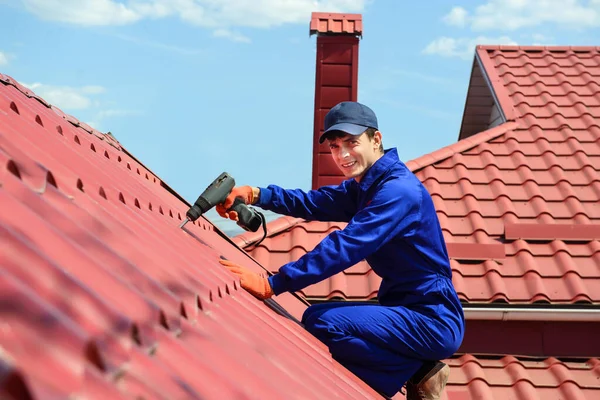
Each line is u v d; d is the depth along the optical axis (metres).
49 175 1.90
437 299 3.35
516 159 8.52
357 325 3.29
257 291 3.11
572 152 8.66
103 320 1.37
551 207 7.75
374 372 3.35
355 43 9.23
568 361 6.75
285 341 2.70
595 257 7.05
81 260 1.56
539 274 6.84
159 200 3.73
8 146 1.83
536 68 10.91
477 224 7.45
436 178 8.22
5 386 0.90
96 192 2.38
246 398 1.67
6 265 1.25
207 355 1.79
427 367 3.36
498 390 6.32
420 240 3.29
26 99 3.38
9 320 1.06
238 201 3.51
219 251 3.83
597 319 6.59
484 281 6.78
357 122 3.26
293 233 7.48
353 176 3.38
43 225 1.53
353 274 6.89
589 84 10.29
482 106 12.02
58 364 1.07
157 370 1.41
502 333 6.79
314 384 2.35
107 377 1.23
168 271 2.07
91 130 4.51
